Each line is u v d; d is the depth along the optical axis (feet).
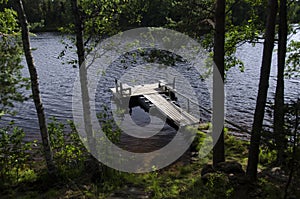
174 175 27.32
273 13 20.75
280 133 19.11
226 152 32.53
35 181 25.00
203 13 26.89
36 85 23.80
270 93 62.69
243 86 69.05
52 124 29.50
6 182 24.98
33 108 55.16
